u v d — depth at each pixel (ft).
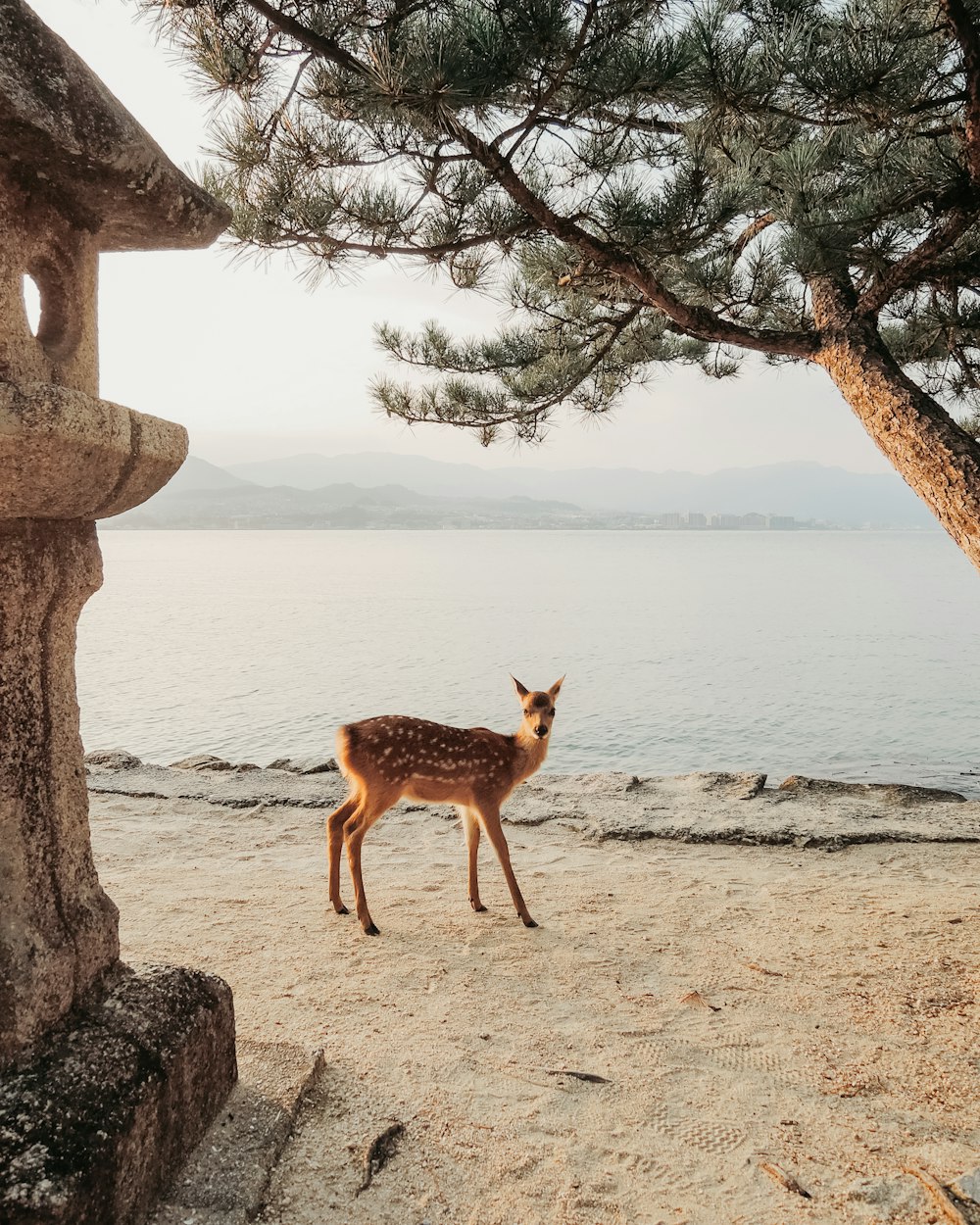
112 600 296.30
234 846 20.95
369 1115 9.54
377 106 13.14
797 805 24.41
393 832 22.63
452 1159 8.91
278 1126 8.89
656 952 14.57
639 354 26.03
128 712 92.63
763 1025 11.90
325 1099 9.79
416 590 342.44
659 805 24.38
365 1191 8.36
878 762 68.03
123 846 20.56
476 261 22.88
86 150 6.93
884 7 13.60
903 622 210.18
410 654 151.84
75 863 8.14
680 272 17.54
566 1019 12.12
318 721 87.71
